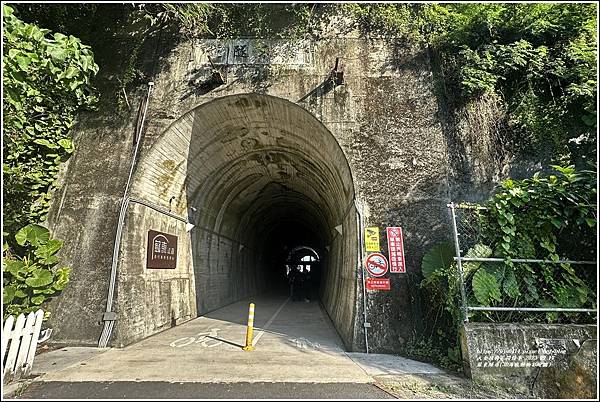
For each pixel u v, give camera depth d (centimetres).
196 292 1065
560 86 740
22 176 696
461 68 761
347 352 619
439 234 664
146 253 771
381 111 750
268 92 771
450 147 727
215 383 457
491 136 731
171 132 784
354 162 716
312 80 778
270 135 944
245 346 653
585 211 518
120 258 690
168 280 872
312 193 1395
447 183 697
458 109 751
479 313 512
